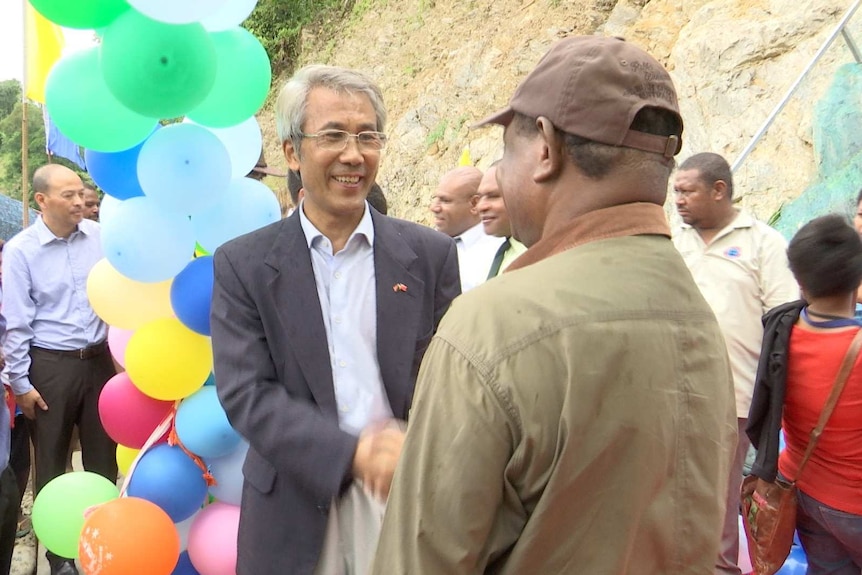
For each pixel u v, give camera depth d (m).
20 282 3.71
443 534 1.00
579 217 1.13
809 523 2.60
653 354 1.05
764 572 2.60
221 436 2.49
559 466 0.99
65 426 3.84
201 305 2.39
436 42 11.26
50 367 3.78
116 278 2.62
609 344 1.02
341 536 1.99
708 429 1.12
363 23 13.10
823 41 6.16
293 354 1.97
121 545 2.33
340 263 2.09
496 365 1.01
